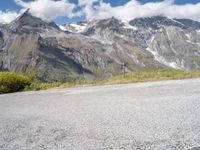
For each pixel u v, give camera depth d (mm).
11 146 7363
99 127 8398
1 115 12680
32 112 12695
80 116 10461
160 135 7012
